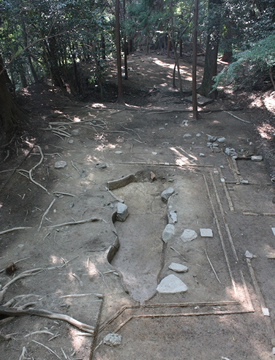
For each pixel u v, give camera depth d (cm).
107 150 891
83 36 1155
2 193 685
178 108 1247
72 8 1041
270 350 381
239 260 519
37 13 1038
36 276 484
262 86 1280
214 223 602
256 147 891
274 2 981
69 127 1025
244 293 457
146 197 729
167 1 1205
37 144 905
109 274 488
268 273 495
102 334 397
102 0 1291
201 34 1260
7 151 836
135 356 372
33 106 1156
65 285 466
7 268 482
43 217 616
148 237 612
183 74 1808
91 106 1235
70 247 545
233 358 371
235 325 411
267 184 727
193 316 423
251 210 641
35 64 1691
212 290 464
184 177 755
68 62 1733
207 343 388
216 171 776
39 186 716
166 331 402
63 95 1317
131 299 447
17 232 583
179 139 963
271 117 1052
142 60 2120
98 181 739
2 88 889
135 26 1307
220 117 1129
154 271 532
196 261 517
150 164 813
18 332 394
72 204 654
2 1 921
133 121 1102
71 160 831
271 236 570
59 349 372
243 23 1048
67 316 407
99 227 595
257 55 736
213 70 1298
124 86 1605
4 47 1127
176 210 639
